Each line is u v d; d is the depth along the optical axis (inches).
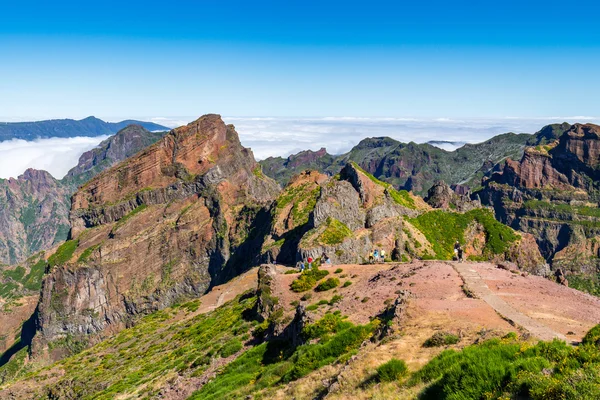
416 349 1121.4
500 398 669.9
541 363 735.1
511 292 1722.4
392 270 2466.8
